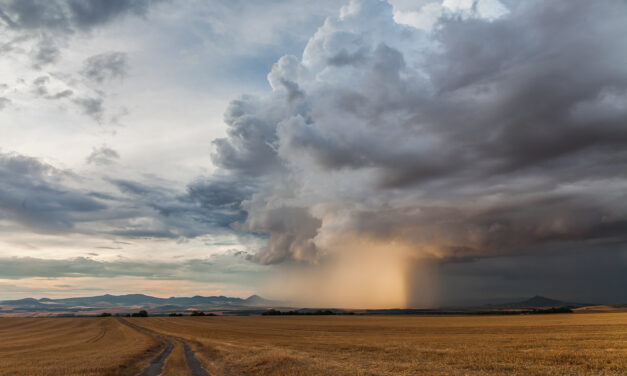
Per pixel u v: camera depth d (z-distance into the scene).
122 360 34.38
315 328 95.81
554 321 97.81
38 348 52.00
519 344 41.41
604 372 23.69
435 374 23.80
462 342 46.44
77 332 92.75
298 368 27.64
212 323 133.25
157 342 59.34
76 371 27.20
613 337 47.59
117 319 163.12
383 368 26.69
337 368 26.88
